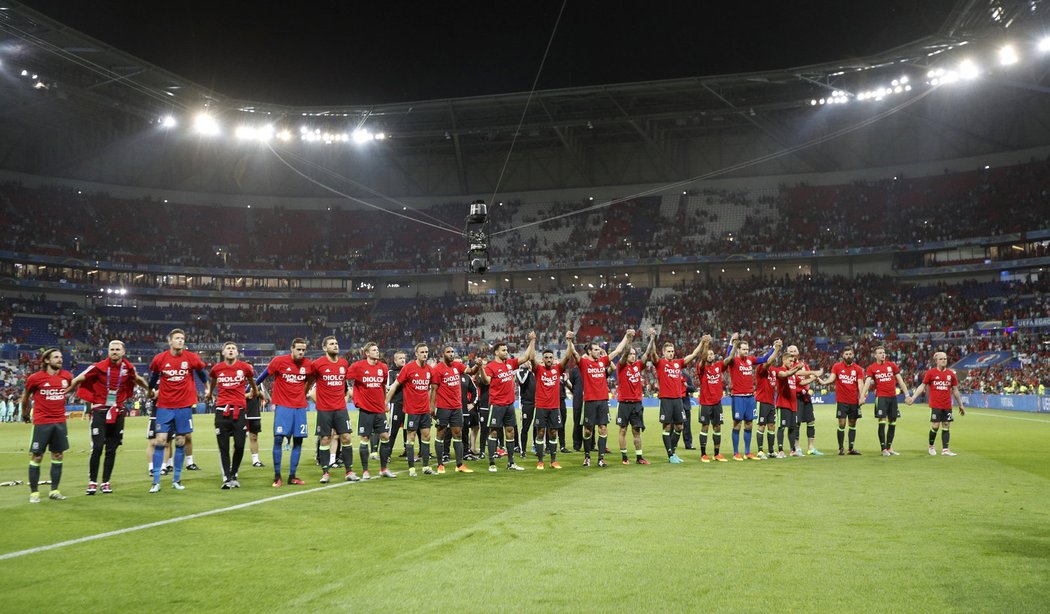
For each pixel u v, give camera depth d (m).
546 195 67.88
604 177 67.00
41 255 54.97
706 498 9.04
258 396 14.34
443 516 8.05
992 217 53.78
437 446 12.66
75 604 4.96
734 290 59.41
